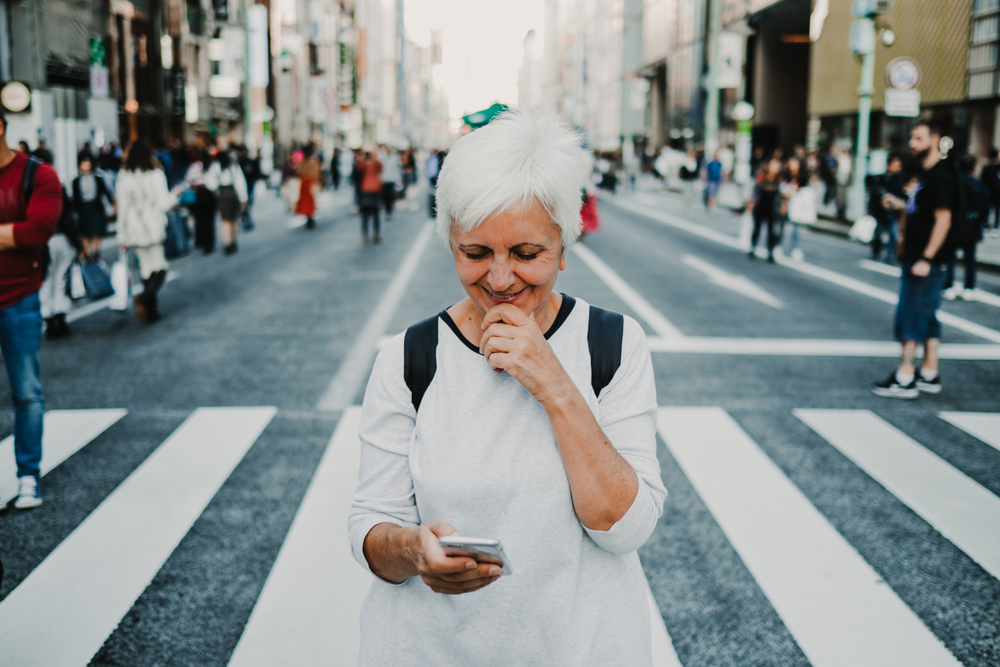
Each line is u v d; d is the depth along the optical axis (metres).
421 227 21.00
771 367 7.32
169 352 7.81
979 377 7.09
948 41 23.38
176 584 3.60
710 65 47.47
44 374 7.05
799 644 3.16
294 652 3.09
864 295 11.05
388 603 1.56
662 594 3.54
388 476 1.56
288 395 6.44
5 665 3.00
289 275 12.63
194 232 16.30
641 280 12.36
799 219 14.41
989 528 4.17
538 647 1.49
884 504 4.47
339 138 70.31
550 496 1.48
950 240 6.26
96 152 21.33
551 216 1.43
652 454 1.57
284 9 54.28
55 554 3.88
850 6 29.27
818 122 32.22
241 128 41.66
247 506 4.42
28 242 4.13
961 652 3.10
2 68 20.14
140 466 5.00
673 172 43.06
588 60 102.62
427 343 1.55
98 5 24.83
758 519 4.28
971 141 22.56
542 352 1.43
